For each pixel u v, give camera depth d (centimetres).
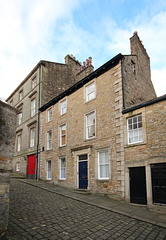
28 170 1902
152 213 744
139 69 1380
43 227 534
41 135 1778
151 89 1570
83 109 1349
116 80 1144
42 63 1927
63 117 1552
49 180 1554
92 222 600
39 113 1862
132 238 499
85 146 1230
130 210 762
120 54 1130
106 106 1170
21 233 481
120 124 1048
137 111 970
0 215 432
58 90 1984
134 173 930
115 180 1005
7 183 461
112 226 575
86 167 1241
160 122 860
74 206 786
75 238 480
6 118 500
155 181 829
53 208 731
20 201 802
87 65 1983
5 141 483
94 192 1116
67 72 2114
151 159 859
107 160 1100
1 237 421
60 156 1488
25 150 2002
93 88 1323
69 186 1329
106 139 1116
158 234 530
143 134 914
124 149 992
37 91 1941
